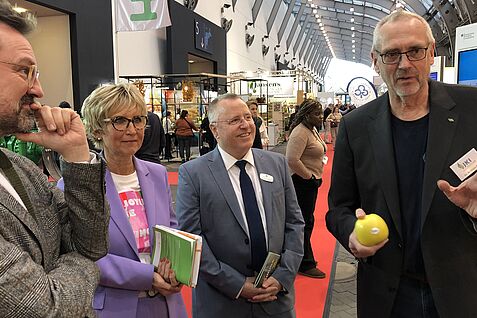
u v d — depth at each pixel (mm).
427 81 1365
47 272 827
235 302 1729
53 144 902
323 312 2869
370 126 1465
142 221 1499
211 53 16531
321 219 5477
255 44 24688
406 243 1371
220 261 1755
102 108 1434
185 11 14031
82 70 9008
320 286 3311
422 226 1303
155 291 1442
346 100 27531
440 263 1287
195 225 1764
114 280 1340
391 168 1387
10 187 814
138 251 1453
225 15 19047
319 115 3246
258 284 1677
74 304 760
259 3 23578
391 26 1307
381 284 1415
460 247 1280
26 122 808
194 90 12008
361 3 26016
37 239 795
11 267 673
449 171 1290
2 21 755
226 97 1865
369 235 1262
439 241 1288
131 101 1459
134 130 1468
